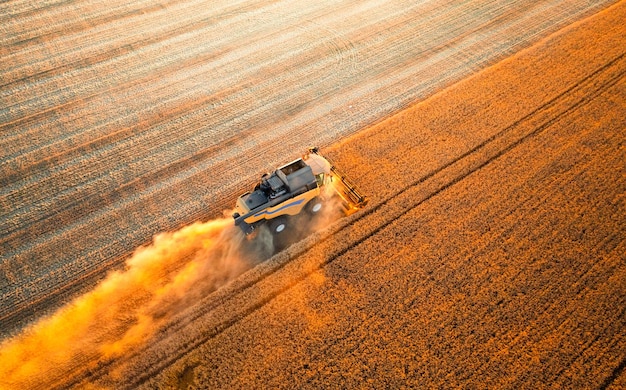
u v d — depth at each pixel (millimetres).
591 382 11734
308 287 13984
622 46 24094
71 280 14562
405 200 16672
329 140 19594
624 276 13977
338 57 24578
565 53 23812
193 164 18703
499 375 11914
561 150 18438
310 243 15156
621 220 15664
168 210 16859
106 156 19078
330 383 11914
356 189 16797
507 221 15766
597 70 22562
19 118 20984
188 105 21672
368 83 22766
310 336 12820
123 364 12312
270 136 19922
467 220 15859
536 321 12984
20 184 17906
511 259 14578
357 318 13188
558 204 16312
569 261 14453
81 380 12047
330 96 22016
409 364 12203
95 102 21875
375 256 14805
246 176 18141
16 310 13750
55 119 20938
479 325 12930
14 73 23578
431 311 13312
